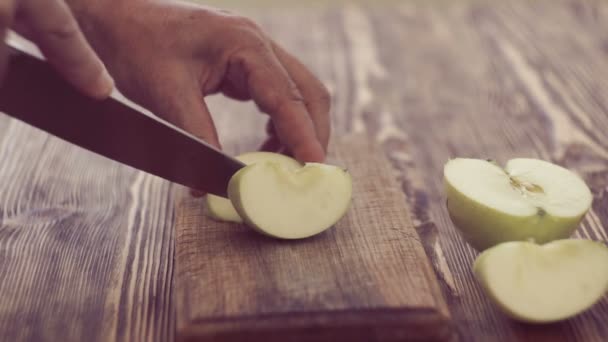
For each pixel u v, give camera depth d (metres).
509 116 0.87
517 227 0.56
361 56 1.04
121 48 0.67
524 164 0.61
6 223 0.67
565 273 0.54
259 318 0.53
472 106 0.90
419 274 0.56
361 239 0.61
